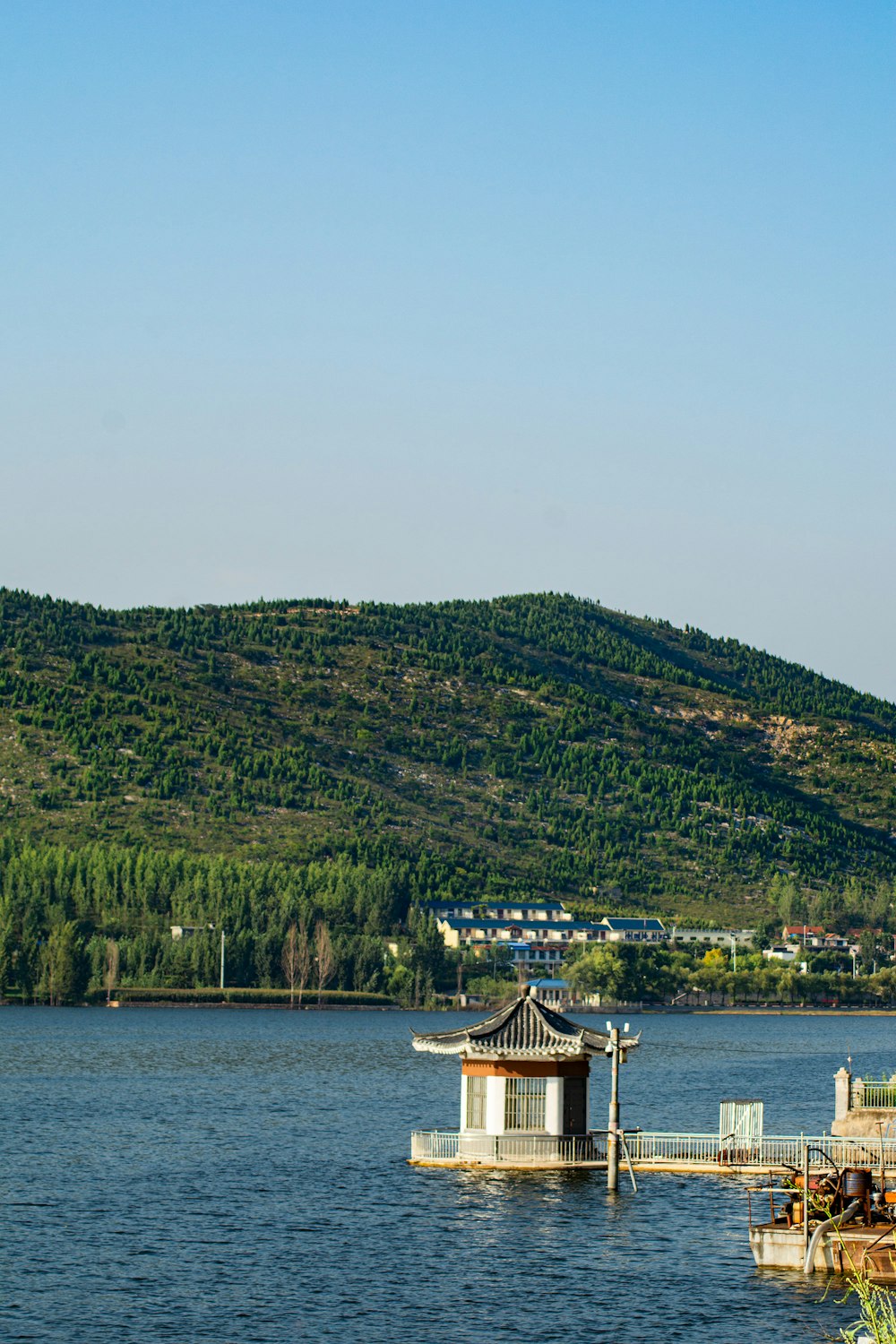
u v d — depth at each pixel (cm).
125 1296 11138
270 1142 19125
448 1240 12619
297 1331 10294
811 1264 11462
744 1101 16112
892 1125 15950
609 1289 11188
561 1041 15150
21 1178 16062
